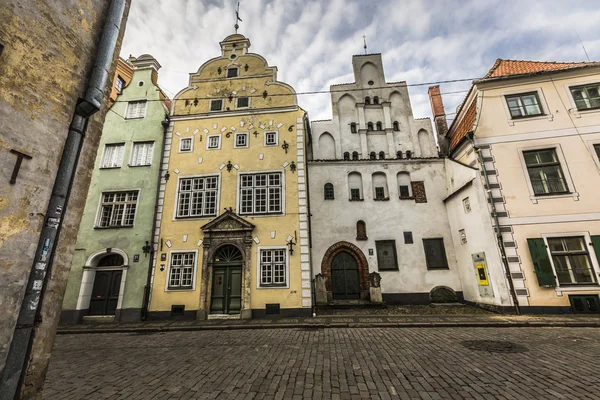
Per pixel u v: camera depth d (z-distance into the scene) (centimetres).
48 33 425
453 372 558
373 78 2391
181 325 1197
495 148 1395
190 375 589
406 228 1659
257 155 1580
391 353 704
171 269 1427
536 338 821
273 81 1714
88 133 489
